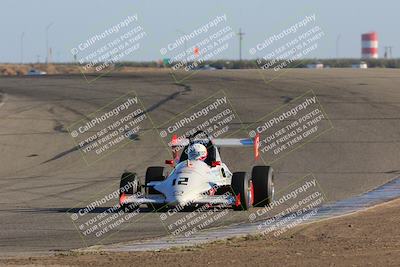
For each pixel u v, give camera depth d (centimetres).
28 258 3281
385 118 9756
